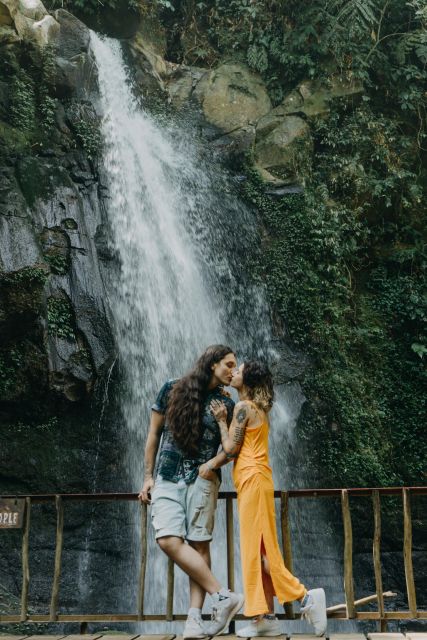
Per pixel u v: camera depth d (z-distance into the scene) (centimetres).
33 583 1064
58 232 1175
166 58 1764
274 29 1727
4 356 1104
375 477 1363
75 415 1155
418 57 1725
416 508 1377
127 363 1219
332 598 1288
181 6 1783
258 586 443
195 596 446
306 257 1505
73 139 1303
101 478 1151
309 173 1594
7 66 1263
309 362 1413
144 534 503
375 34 1758
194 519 450
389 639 448
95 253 1209
